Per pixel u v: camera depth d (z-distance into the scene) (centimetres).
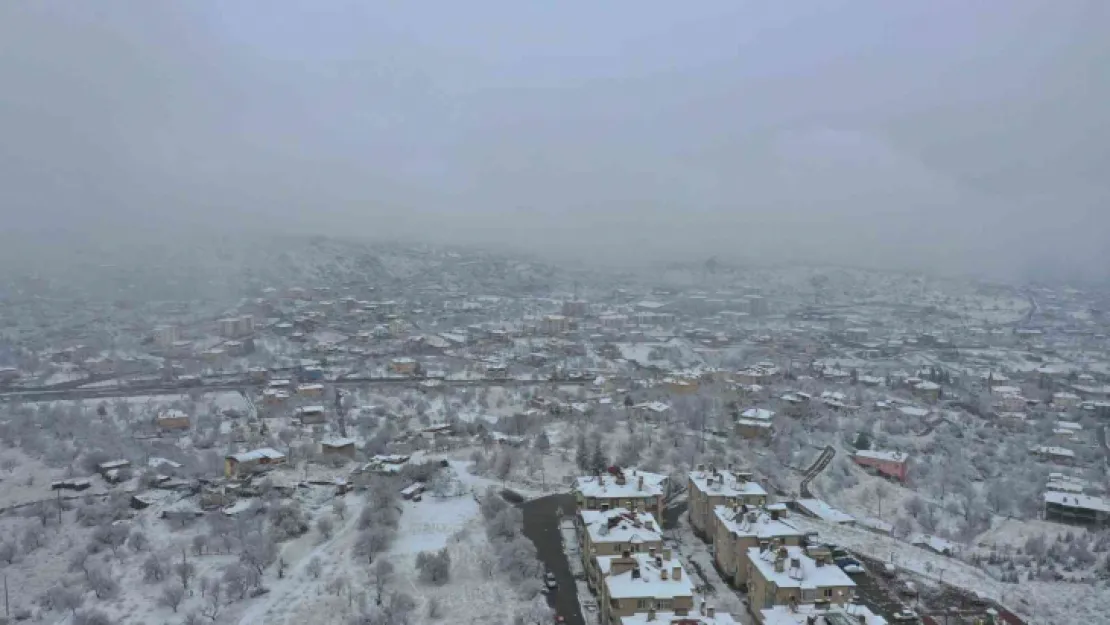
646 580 19238
